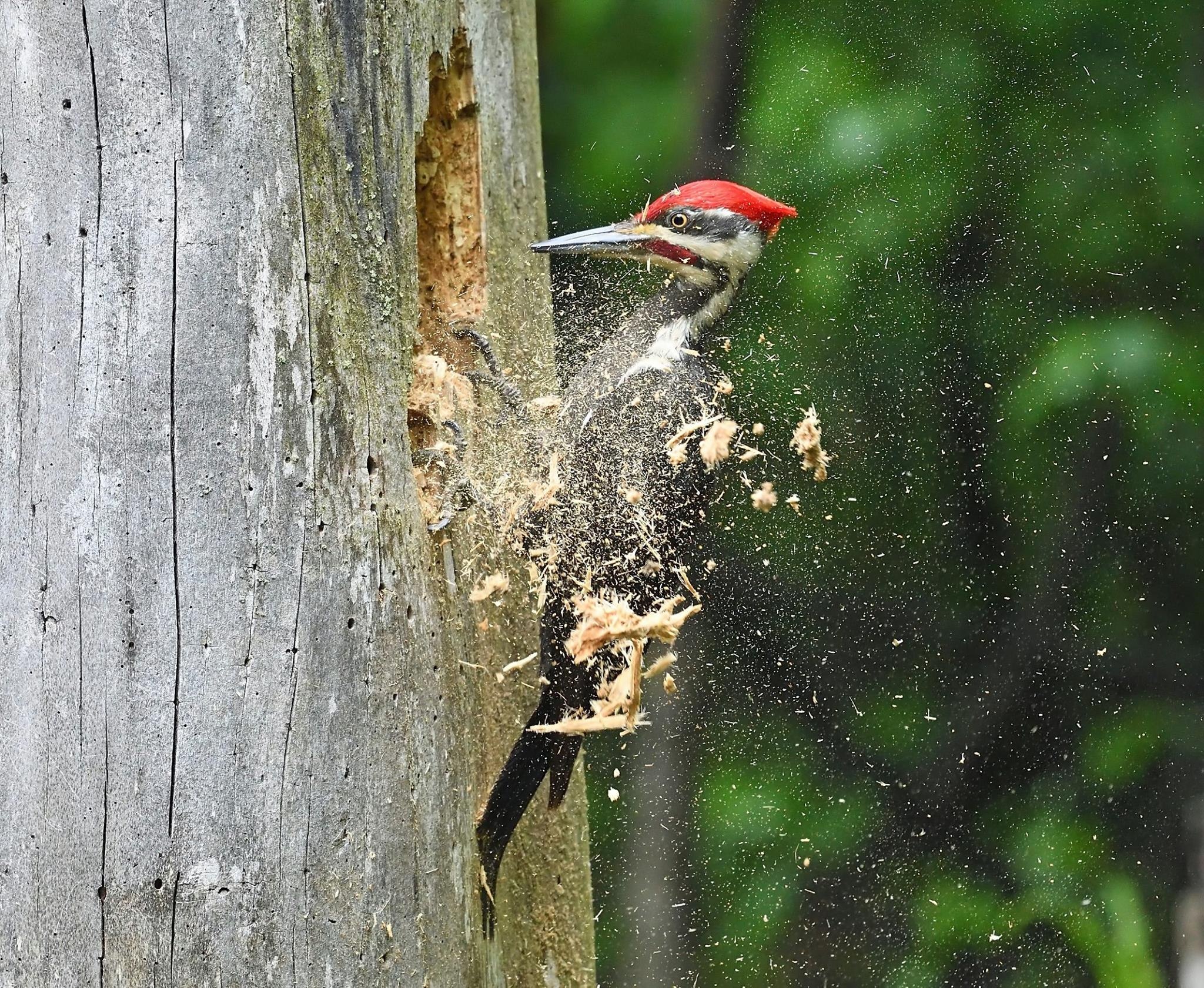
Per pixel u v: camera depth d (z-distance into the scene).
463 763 7.23
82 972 6.20
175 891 6.23
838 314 14.25
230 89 6.40
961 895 14.37
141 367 6.30
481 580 7.91
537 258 9.31
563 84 15.13
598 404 8.86
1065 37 14.69
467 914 7.14
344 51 6.81
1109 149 14.53
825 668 14.26
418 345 7.80
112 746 6.23
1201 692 14.74
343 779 6.50
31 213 6.35
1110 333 14.17
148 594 6.27
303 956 6.38
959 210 14.48
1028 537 14.63
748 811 14.33
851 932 14.19
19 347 6.34
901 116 14.59
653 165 14.75
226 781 6.28
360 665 6.58
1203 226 14.41
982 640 14.64
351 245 6.77
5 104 6.38
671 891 14.13
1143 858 14.41
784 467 13.74
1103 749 14.60
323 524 6.50
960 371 14.30
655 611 8.38
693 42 15.05
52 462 6.31
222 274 6.36
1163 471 14.55
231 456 6.35
